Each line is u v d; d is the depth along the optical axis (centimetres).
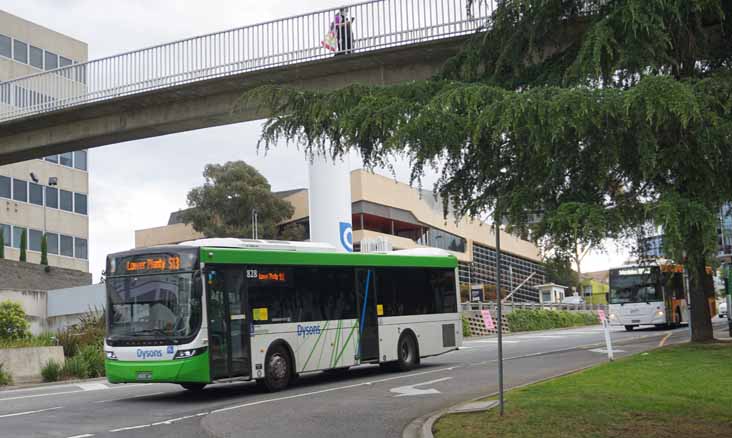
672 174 805
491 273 7625
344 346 1970
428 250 2316
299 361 1848
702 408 1216
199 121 3147
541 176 828
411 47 2488
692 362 1858
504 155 862
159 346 1636
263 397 1675
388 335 2109
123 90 3142
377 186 6262
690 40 858
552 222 762
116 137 3441
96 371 2472
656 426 1058
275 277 1825
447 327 2305
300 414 1390
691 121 743
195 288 1650
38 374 2361
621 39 815
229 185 6288
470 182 932
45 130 3591
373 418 1324
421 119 786
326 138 948
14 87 3538
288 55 2736
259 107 991
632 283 4128
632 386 1479
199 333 1633
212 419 1355
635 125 757
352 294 2020
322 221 3650
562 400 1305
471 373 2038
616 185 827
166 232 7794
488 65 966
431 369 2200
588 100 735
